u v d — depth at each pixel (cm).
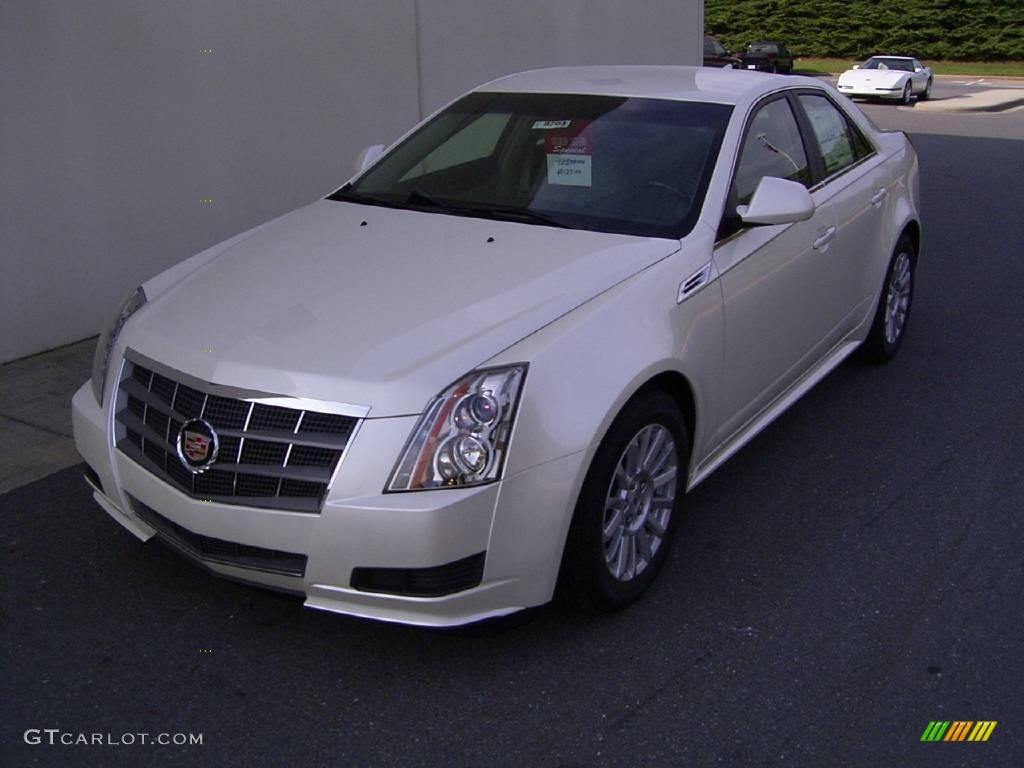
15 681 327
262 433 310
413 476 300
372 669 335
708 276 386
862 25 4062
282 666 336
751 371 425
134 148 643
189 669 334
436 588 304
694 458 395
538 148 445
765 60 3061
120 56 626
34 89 587
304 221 436
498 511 306
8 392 554
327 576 306
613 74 509
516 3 951
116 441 351
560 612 362
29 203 593
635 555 363
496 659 340
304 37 739
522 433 309
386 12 805
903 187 587
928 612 371
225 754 298
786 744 305
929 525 432
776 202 402
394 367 311
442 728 309
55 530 417
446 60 877
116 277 646
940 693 328
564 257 372
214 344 334
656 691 327
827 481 470
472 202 431
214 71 681
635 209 408
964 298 755
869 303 554
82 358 606
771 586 385
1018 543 419
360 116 796
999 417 542
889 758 300
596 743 304
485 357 315
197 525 320
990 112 2480
